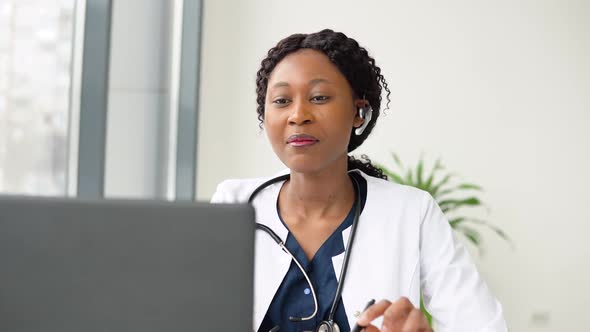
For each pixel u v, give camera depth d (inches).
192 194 138.8
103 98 106.9
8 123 92.8
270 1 145.0
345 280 46.8
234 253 26.0
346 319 45.6
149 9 124.5
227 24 143.3
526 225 143.9
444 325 46.5
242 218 26.1
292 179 48.9
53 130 100.4
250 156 143.7
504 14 144.3
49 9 99.1
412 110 145.6
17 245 25.0
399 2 145.5
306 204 49.4
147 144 126.3
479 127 144.5
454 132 144.9
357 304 46.1
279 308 45.9
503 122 144.3
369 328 35.6
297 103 45.1
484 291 46.8
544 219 143.8
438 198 141.3
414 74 145.6
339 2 145.6
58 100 101.3
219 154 142.7
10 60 93.0
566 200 143.2
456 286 47.1
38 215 25.1
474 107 144.7
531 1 144.0
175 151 137.6
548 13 143.6
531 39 143.9
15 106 93.9
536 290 143.9
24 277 25.0
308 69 45.3
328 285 46.7
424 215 50.2
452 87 144.9
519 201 144.0
